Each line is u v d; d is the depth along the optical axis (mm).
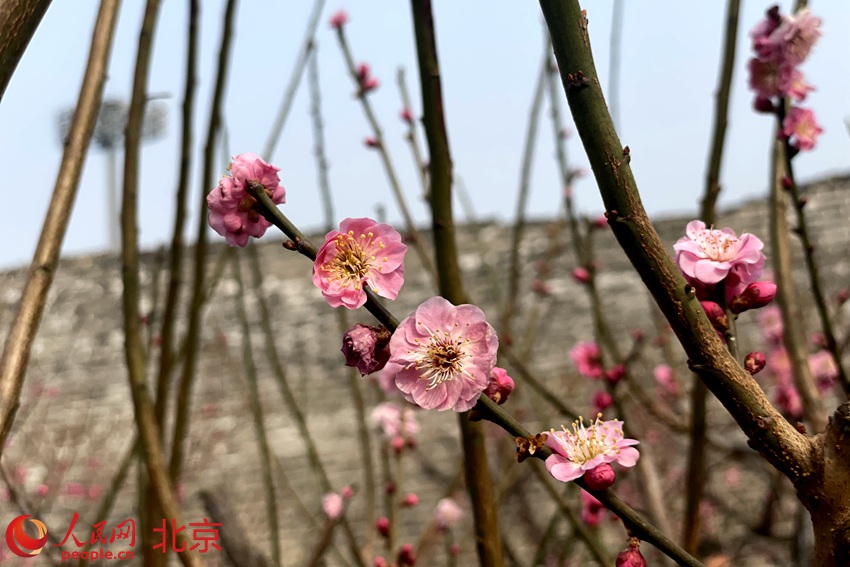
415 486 1779
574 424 503
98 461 1850
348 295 482
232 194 483
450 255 604
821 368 1224
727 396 479
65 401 1987
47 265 561
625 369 988
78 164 585
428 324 486
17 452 1839
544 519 1644
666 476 1495
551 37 484
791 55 630
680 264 509
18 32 516
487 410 492
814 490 476
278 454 1830
